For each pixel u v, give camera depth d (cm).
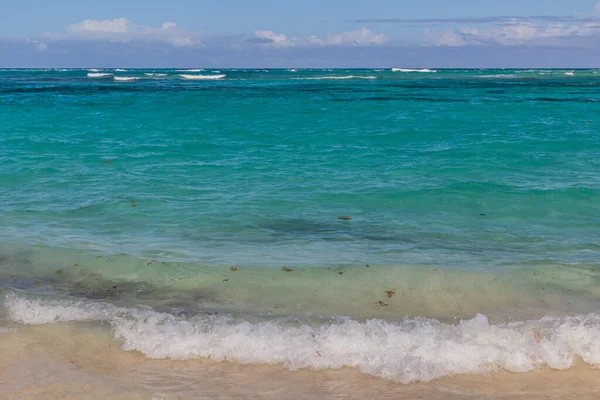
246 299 575
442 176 1177
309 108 2875
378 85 5644
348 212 913
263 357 456
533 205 948
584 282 611
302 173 1216
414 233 803
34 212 897
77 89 4631
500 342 468
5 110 2675
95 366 444
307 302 568
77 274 638
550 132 1891
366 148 1566
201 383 422
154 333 490
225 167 1282
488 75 9169
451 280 616
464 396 406
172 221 855
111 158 1390
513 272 638
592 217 884
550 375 433
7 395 399
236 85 5575
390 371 436
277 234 795
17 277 627
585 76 8588
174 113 2581
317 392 412
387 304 563
